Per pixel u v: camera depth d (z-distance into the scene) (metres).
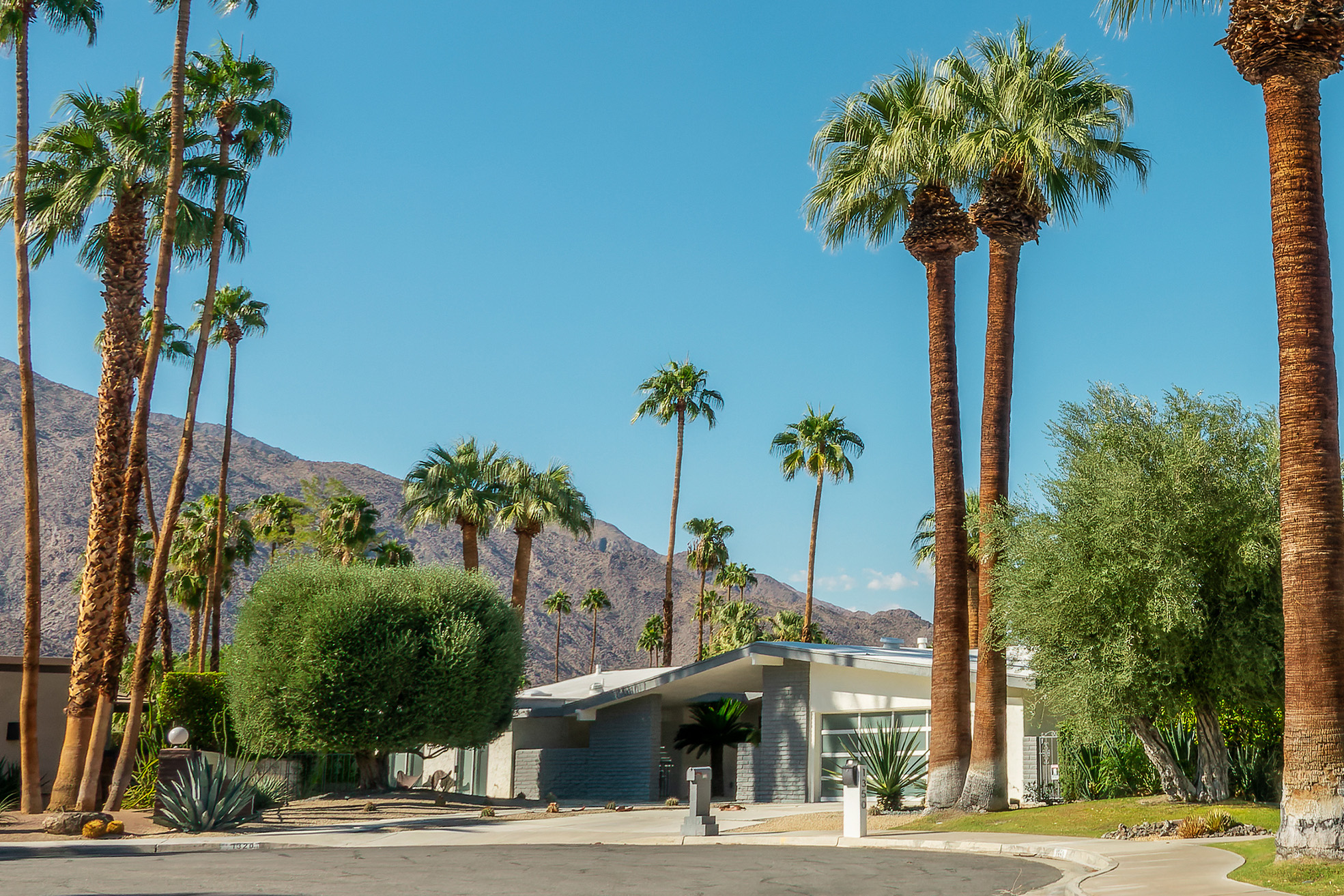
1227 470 19.31
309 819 25.89
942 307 23.27
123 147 25.62
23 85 25.59
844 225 24.91
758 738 37.69
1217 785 19.72
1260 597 19.19
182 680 32.50
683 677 34.59
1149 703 19.23
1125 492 19.05
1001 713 21.70
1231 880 11.95
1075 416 21.09
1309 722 12.62
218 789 23.25
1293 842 12.43
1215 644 18.94
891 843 18.94
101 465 25.12
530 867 15.19
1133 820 18.67
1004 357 22.25
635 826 24.02
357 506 59.72
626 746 36.03
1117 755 23.56
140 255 26.41
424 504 48.12
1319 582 12.91
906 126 22.31
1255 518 18.88
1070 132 21.03
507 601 33.62
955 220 23.00
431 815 27.34
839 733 31.50
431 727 30.06
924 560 52.25
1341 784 12.34
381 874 14.24
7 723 30.64
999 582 21.16
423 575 31.91
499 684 31.97
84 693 24.05
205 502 58.25
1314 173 13.85
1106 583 19.00
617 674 46.31
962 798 21.62
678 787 39.19
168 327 43.06
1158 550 18.62
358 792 31.61
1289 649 12.98
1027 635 20.50
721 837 21.27
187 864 16.02
